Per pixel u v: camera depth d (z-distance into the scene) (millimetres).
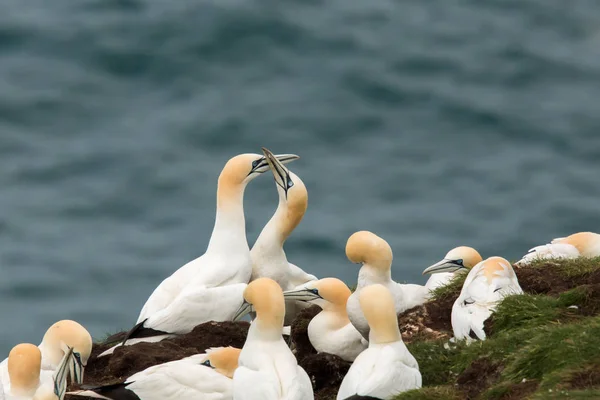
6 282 54031
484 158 67188
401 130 71000
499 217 59469
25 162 68125
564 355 14797
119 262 56469
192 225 61062
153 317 19203
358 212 59969
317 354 17516
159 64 78812
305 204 20656
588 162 66562
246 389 15047
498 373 15617
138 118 73000
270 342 15734
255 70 77938
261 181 60469
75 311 51031
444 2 88125
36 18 82750
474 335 17203
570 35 84188
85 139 70625
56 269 55594
